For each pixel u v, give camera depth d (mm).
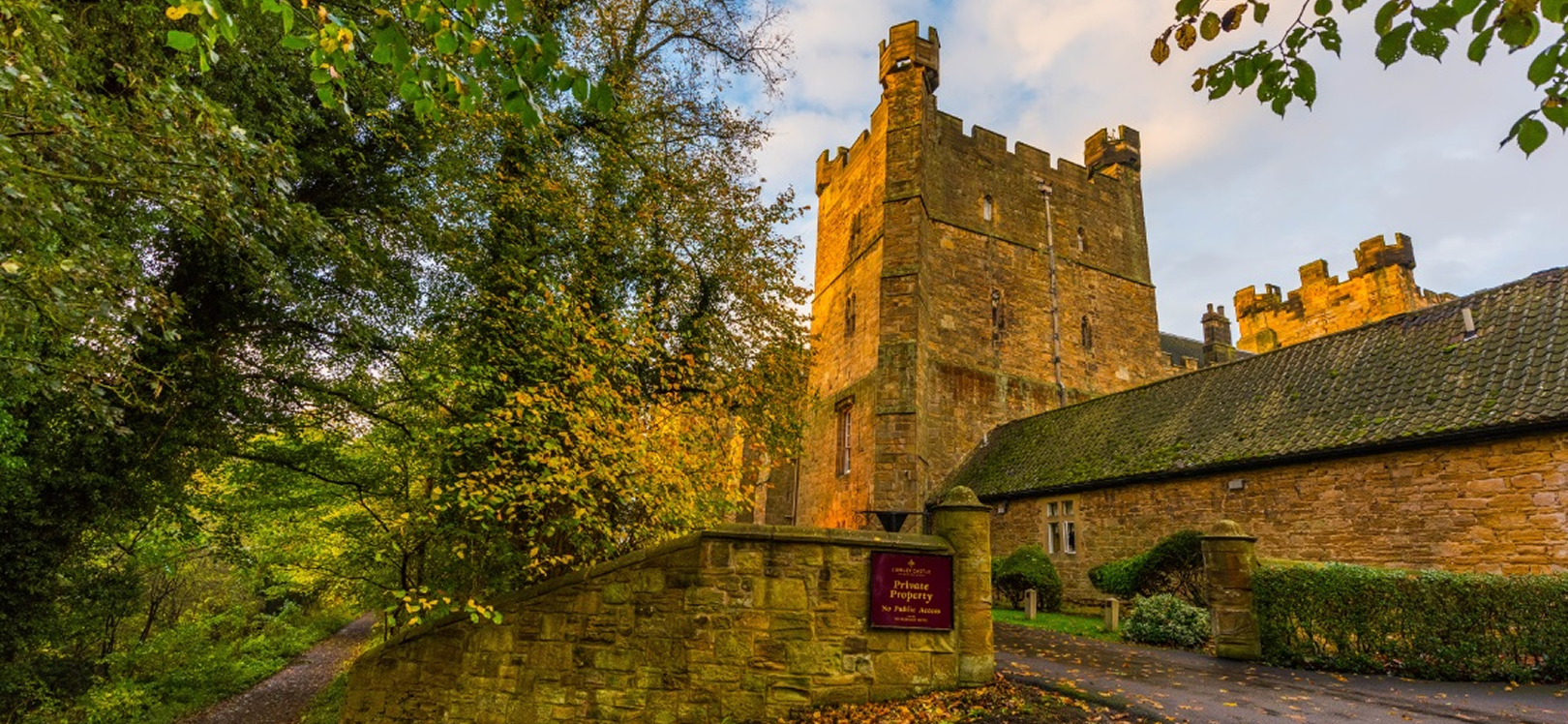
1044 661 8625
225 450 9664
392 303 9906
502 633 7410
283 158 5941
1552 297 10445
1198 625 9867
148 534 9938
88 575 9195
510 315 10086
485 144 10383
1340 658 8047
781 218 13703
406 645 7688
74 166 4359
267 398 9812
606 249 11539
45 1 5449
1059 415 19109
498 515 8562
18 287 4051
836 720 6523
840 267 25484
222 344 8961
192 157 4621
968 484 19094
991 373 22656
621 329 9602
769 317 13836
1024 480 16891
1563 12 2875
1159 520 13453
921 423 20406
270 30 7422
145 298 5121
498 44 4352
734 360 13203
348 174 9453
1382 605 7941
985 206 24766
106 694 11086
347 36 3895
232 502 11398
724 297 13617
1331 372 12766
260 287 8062
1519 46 3027
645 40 13500
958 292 23047
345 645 22703
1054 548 15812
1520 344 10141
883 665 6961
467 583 9953
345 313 9641
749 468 13562
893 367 19812
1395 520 10109
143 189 4566
